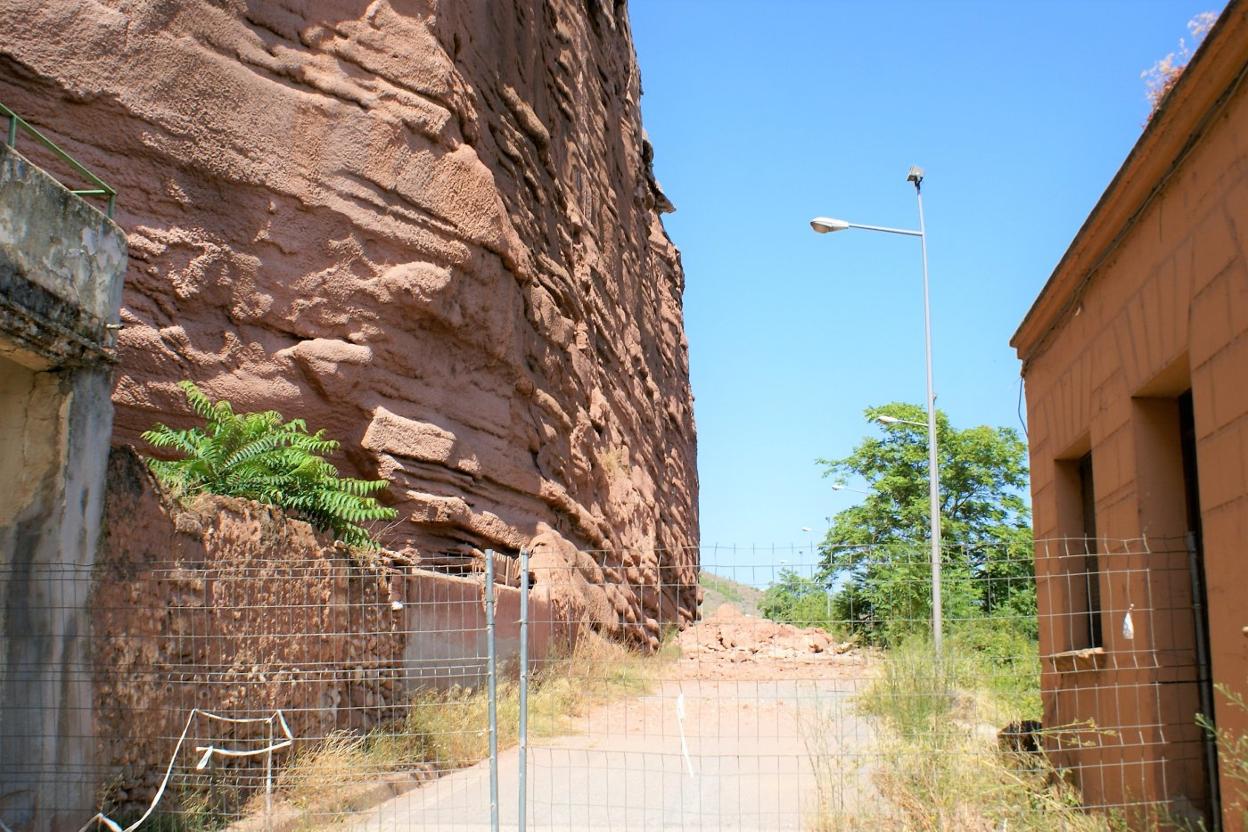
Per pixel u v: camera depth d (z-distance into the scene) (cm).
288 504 1121
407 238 1716
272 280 1565
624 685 1680
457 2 1964
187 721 829
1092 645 879
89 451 792
